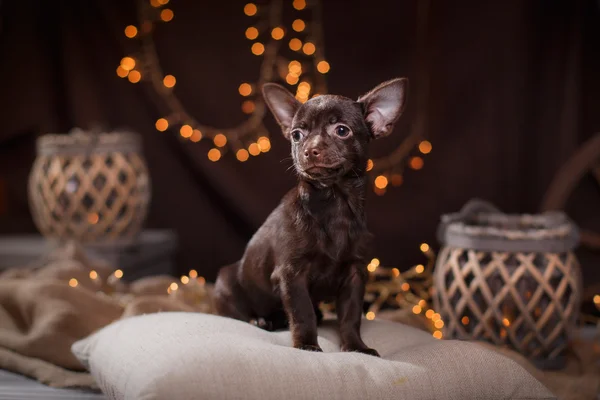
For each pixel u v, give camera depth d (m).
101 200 1.39
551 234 0.99
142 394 0.69
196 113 1.61
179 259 1.66
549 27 1.53
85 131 1.60
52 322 0.98
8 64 1.60
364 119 0.80
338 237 0.79
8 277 1.15
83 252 1.25
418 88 1.56
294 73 1.58
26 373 0.95
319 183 0.78
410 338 0.85
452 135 1.57
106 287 1.21
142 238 1.53
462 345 0.79
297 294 0.79
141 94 1.62
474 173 1.57
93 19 1.60
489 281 0.99
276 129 1.60
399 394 0.73
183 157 1.63
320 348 0.78
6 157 1.68
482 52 1.55
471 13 1.55
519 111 1.55
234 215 1.64
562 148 1.54
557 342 1.01
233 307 0.89
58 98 1.63
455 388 0.75
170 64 1.60
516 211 1.57
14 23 1.60
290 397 0.70
